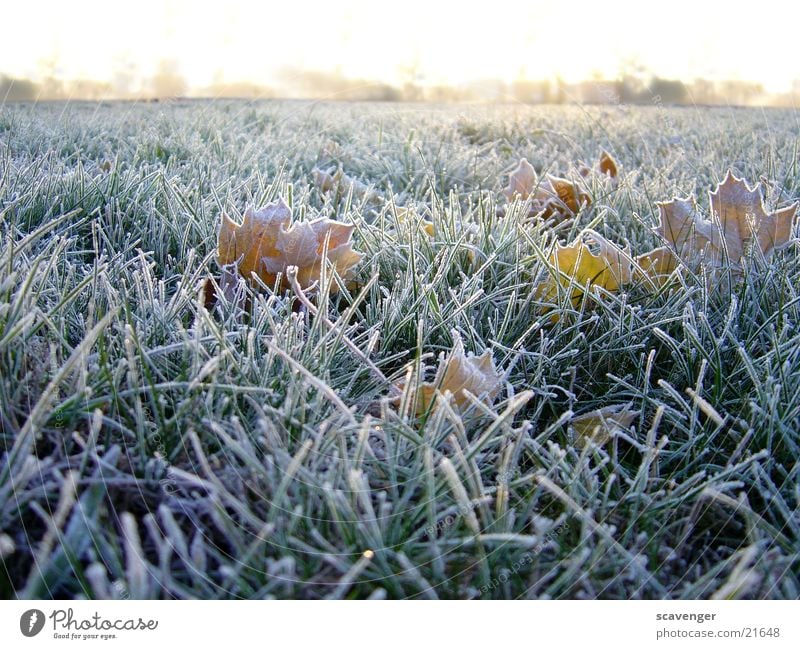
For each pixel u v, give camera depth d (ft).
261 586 1.25
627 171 3.53
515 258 2.15
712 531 1.44
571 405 1.66
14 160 2.86
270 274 2.00
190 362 1.55
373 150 3.91
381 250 2.18
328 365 1.59
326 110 4.99
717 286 2.04
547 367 1.77
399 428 1.40
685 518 1.38
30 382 1.46
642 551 1.35
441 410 1.40
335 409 1.51
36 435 1.29
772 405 1.48
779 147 3.88
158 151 3.41
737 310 1.89
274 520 1.25
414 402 1.48
